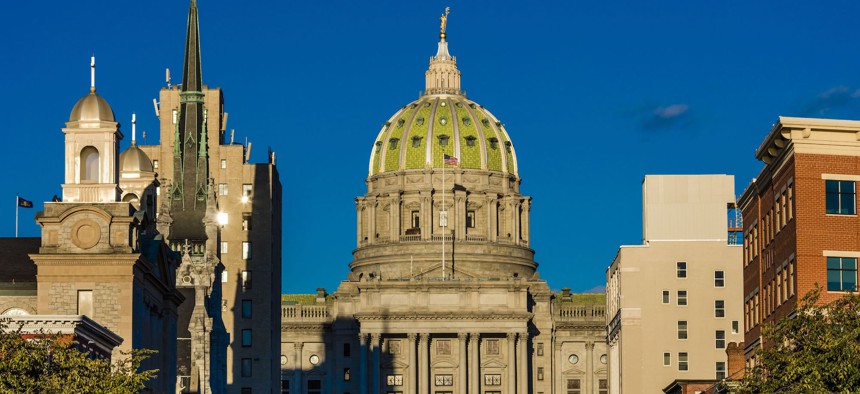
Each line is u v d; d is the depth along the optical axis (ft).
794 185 459.73
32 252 522.47
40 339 405.39
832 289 454.81
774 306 488.02
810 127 457.68
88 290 493.36
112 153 506.48
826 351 384.47
